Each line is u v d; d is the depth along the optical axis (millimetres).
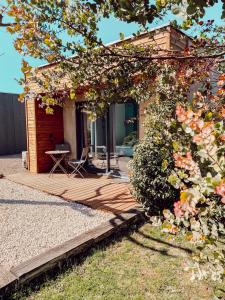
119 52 2004
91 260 2775
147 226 3670
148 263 2707
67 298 2188
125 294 2230
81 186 5805
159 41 3488
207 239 1370
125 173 6473
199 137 1188
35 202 4688
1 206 4469
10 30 1811
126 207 4301
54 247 2809
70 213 4105
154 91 2484
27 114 7738
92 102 2211
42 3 1713
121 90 2160
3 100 12570
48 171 7812
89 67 1999
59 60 1938
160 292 2252
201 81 2238
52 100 2172
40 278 2438
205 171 1317
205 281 2357
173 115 2896
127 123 6246
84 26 1794
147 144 3822
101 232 3195
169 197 3662
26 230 3463
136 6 1279
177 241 3158
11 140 12992
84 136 7680
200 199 1193
